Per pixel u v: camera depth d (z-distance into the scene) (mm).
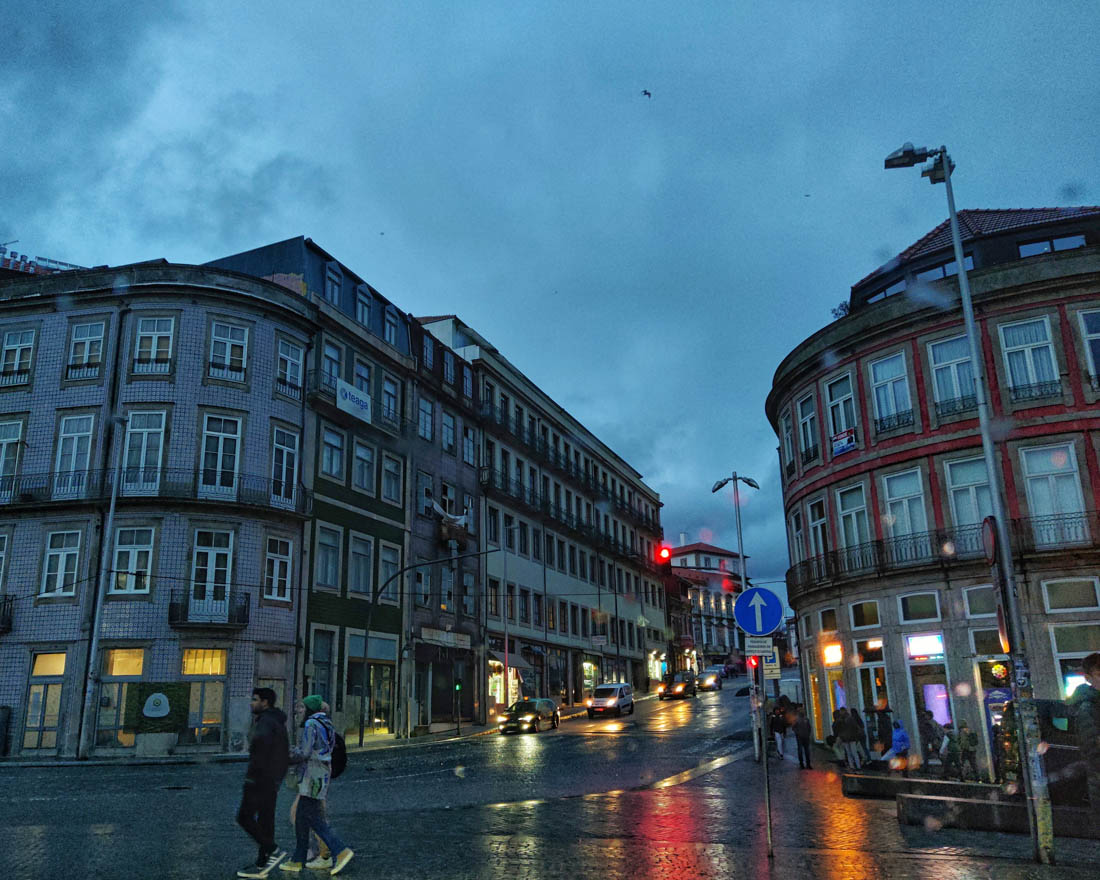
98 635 29422
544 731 38906
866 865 9219
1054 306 23016
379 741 35594
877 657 24766
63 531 30969
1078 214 24781
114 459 31188
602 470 70062
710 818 13031
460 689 44719
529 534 55562
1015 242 25203
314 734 8734
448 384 47906
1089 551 21078
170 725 29203
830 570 26688
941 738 21016
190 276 33531
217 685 30391
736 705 48219
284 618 32812
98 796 16281
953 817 11875
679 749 26812
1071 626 21141
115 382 32062
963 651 22688
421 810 14188
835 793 16375
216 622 30219
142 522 30578
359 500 38625
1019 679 10141
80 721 29141
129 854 9586
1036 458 22641
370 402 39719
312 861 9148
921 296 24906
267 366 34094
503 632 50062
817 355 28141
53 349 33000
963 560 22906
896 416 25344
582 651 61094
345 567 37000
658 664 76375
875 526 25453
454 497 47156
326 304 37750
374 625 38438
